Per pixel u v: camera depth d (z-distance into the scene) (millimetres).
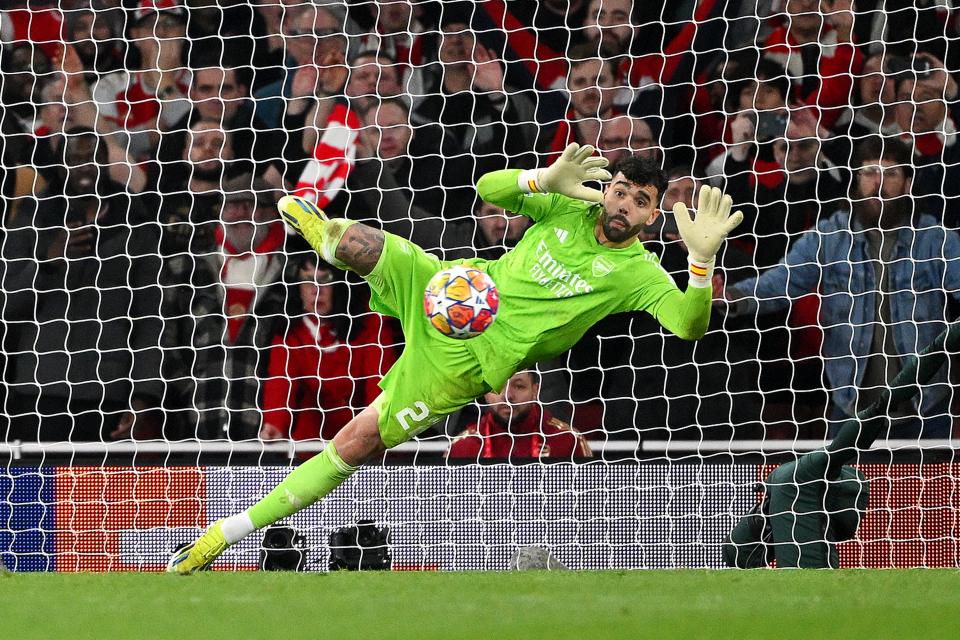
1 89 26297
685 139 26312
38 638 10641
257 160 26125
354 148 26109
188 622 11305
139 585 13609
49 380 25094
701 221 15477
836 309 24500
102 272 25438
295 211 16516
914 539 21469
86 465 21578
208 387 24938
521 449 22641
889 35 26531
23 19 26422
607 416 24844
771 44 26484
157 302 25422
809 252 24531
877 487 21547
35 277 25406
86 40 26422
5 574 14688
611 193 16172
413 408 17016
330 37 26562
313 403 24969
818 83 26266
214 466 21609
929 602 12422
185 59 26547
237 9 26578
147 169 26031
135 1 26547
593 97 26375
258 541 21016
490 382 16844
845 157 25953
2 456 21500
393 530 21234
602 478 21281
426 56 26625
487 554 21203
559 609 11992
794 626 11234
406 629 10992
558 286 16625
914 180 25891
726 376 24812
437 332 16688
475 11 26703
